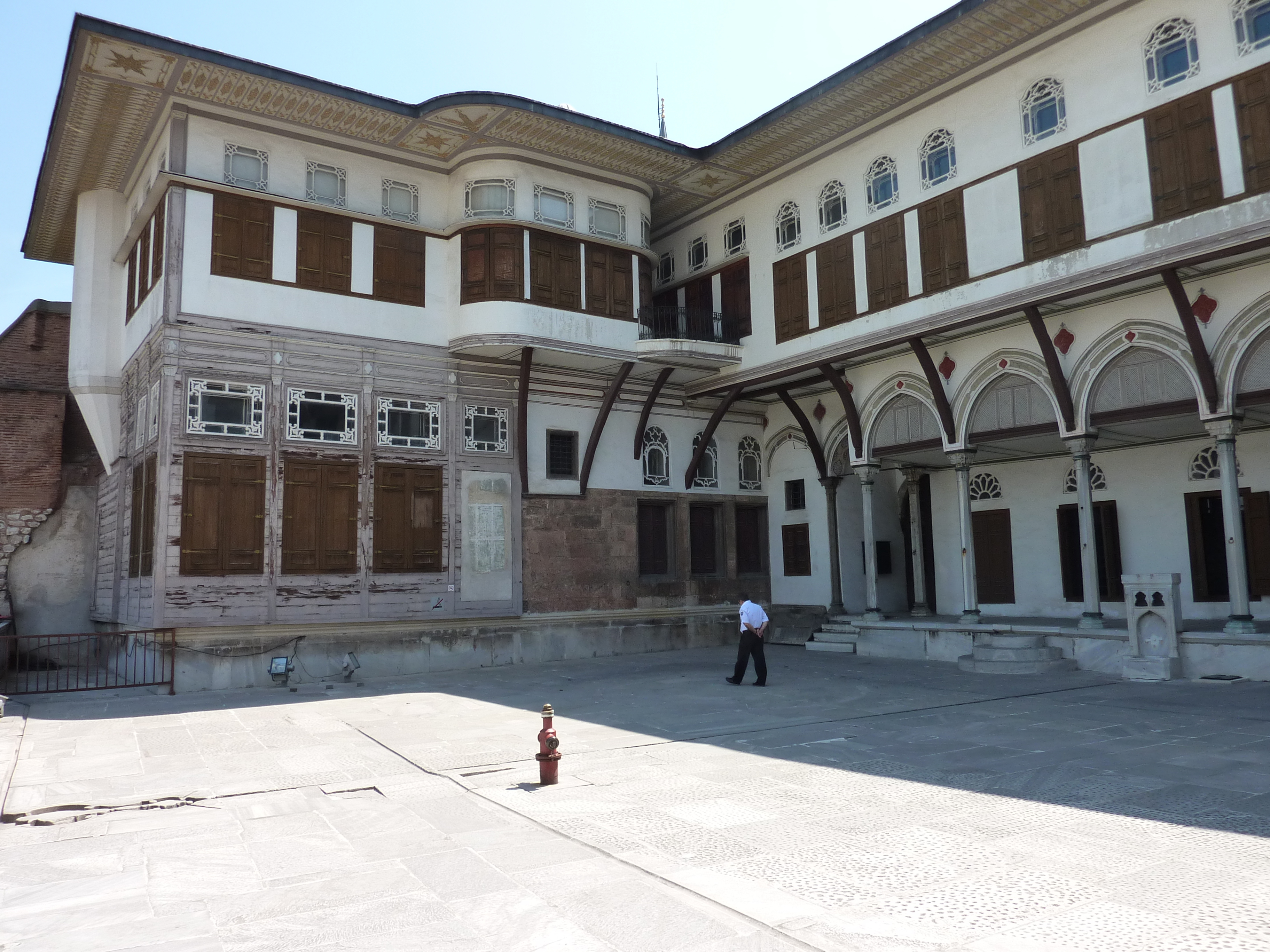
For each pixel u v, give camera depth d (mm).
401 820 6117
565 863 5078
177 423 13828
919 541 19219
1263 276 11844
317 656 14812
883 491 20359
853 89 14719
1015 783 6672
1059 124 13148
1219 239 11266
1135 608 13172
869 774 7125
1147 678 12609
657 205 19203
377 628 15422
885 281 15445
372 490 15523
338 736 9422
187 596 13656
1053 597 17625
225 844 5652
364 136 15727
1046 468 17891
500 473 17031
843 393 17172
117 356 17828
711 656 17906
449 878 4902
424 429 16266
